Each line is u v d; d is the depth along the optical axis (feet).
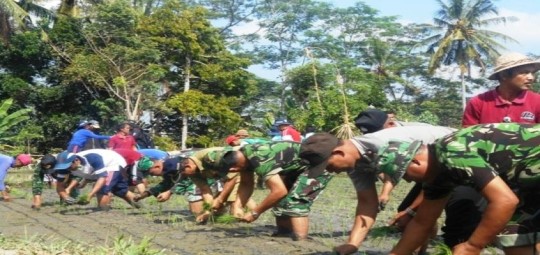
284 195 22.98
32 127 99.04
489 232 12.61
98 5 105.19
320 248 22.54
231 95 113.70
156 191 34.01
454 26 151.02
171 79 110.83
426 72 177.27
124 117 99.71
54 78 108.27
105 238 25.34
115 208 37.32
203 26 107.55
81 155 36.17
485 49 148.15
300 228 24.30
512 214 12.63
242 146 24.22
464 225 16.38
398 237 23.98
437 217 14.53
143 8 139.95
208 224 29.04
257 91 144.05
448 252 15.79
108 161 36.35
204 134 114.73
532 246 13.83
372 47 162.81
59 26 104.99
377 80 136.46
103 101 103.45
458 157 12.85
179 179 30.86
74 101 107.55
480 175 12.62
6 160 34.78
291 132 41.16
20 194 48.65
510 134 13.10
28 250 21.13
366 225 17.71
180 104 102.47
